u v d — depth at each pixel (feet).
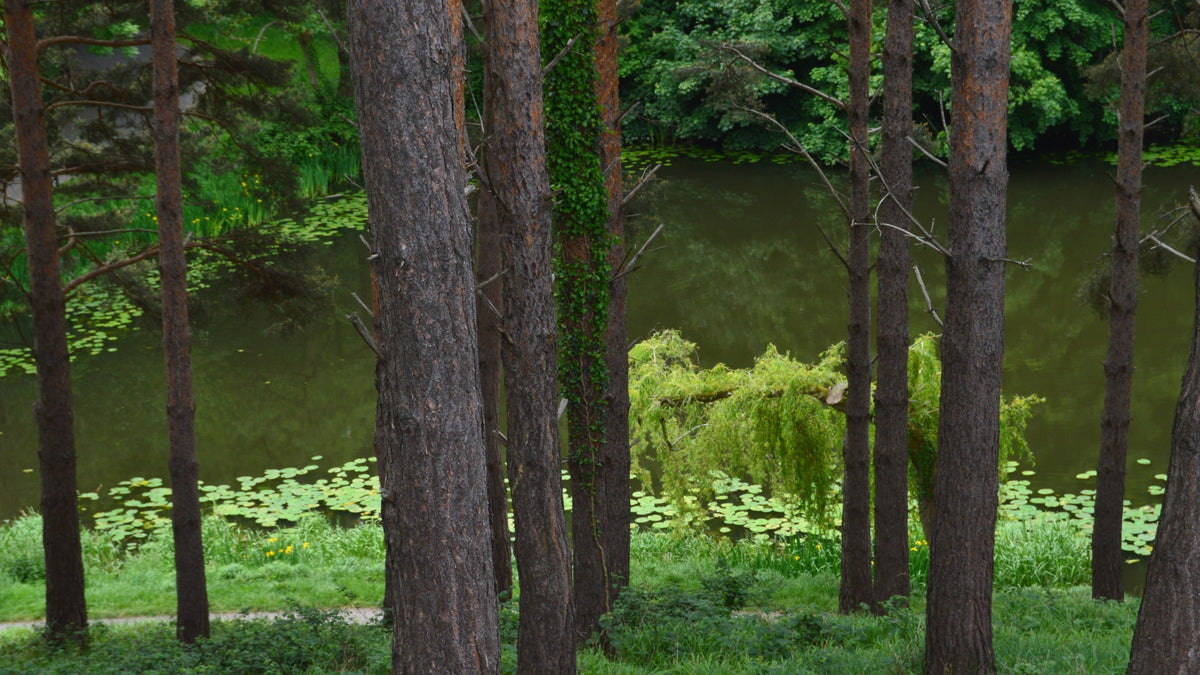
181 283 32.30
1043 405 58.13
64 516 34.24
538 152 22.65
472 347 15.39
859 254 33.81
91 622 37.52
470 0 44.14
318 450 57.62
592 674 26.20
